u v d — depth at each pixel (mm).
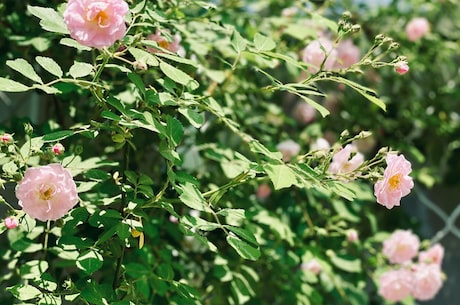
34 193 917
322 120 1837
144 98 1009
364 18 1848
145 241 1282
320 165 1031
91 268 990
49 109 1410
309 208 1538
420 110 1931
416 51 1908
